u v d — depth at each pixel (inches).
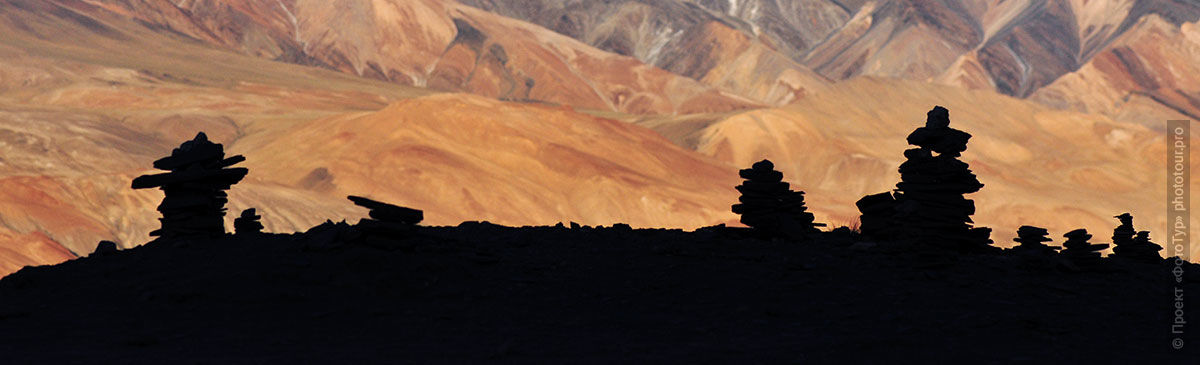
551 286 506.0
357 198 541.0
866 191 4458.7
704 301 478.0
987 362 353.7
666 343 388.2
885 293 498.0
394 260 511.2
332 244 530.3
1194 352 378.3
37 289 494.6
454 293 483.8
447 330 412.5
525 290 495.2
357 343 385.4
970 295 497.0
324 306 454.3
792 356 359.9
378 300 469.1
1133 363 357.1
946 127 597.9
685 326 424.2
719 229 694.5
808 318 442.3
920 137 598.9
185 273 504.4
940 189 593.0
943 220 590.2
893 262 578.9
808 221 710.5
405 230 541.0
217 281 481.7
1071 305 480.4
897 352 368.2
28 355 356.2
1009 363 352.5
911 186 601.3
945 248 591.2
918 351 370.9
